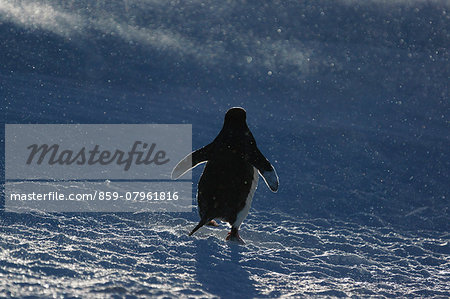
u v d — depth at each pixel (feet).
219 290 50.78
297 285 56.08
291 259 64.90
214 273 55.52
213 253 62.54
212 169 71.41
